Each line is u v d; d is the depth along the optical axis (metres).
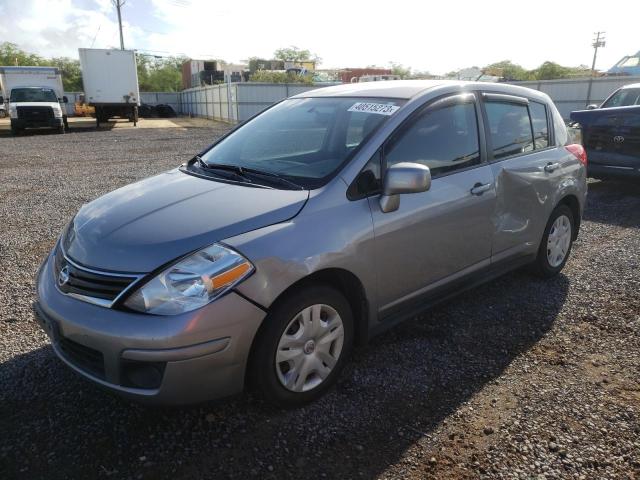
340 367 3.04
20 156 14.84
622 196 8.28
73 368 2.63
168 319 2.38
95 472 2.41
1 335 3.68
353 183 3.01
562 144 4.69
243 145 3.76
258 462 2.48
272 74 53.12
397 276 3.22
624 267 5.04
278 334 2.66
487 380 3.16
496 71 38.38
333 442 2.62
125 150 16.69
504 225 3.97
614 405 2.90
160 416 2.81
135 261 2.49
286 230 2.68
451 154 3.58
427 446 2.58
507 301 4.29
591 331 3.77
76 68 79.50
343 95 3.82
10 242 5.96
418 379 3.16
